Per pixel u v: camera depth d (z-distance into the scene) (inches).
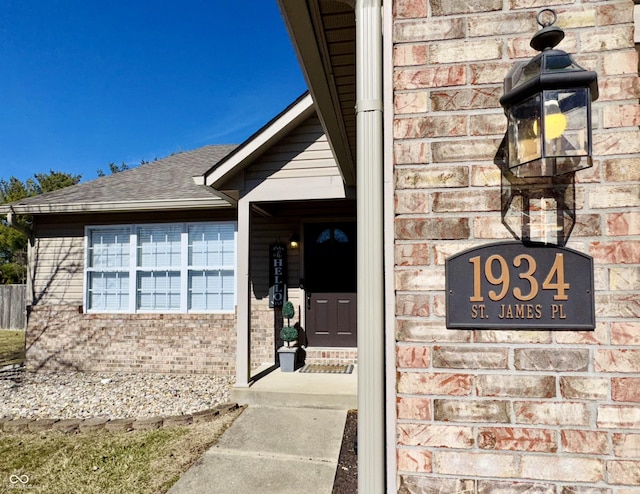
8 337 466.0
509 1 62.6
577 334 57.6
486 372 58.9
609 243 57.9
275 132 200.1
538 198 59.9
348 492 114.0
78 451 141.0
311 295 267.4
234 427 161.6
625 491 54.7
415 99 63.5
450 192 61.7
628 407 55.6
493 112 61.6
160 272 277.4
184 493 113.3
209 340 265.0
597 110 59.1
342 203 265.7
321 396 187.9
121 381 246.5
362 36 65.3
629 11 59.6
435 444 58.9
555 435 56.7
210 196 263.6
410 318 60.9
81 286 283.7
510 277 59.4
